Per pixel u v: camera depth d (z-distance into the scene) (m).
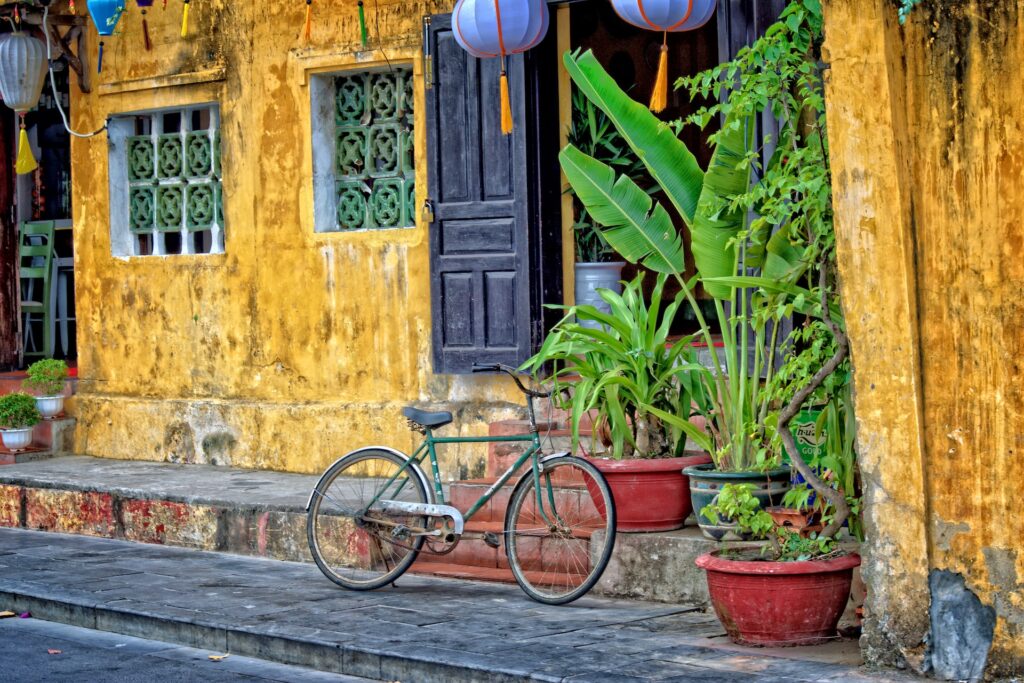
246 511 10.23
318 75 11.70
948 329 6.23
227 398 12.24
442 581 9.08
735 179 8.00
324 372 11.68
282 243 11.88
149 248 13.17
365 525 8.95
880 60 6.25
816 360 7.12
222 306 12.24
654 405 8.51
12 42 12.39
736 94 7.56
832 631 7.00
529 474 8.45
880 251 6.32
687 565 8.00
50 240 15.06
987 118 6.11
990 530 6.15
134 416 12.76
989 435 6.14
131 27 12.69
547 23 9.12
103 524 11.17
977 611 6.19
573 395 9.22
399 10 11.16
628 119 8.44
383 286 11.34
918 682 6.21
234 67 12.09
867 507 6.46
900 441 6.34
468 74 10.61
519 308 10.48
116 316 12.95
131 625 8.33
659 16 8.16
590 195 8.60
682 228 13.20
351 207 11.72
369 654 7.16
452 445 10.95
